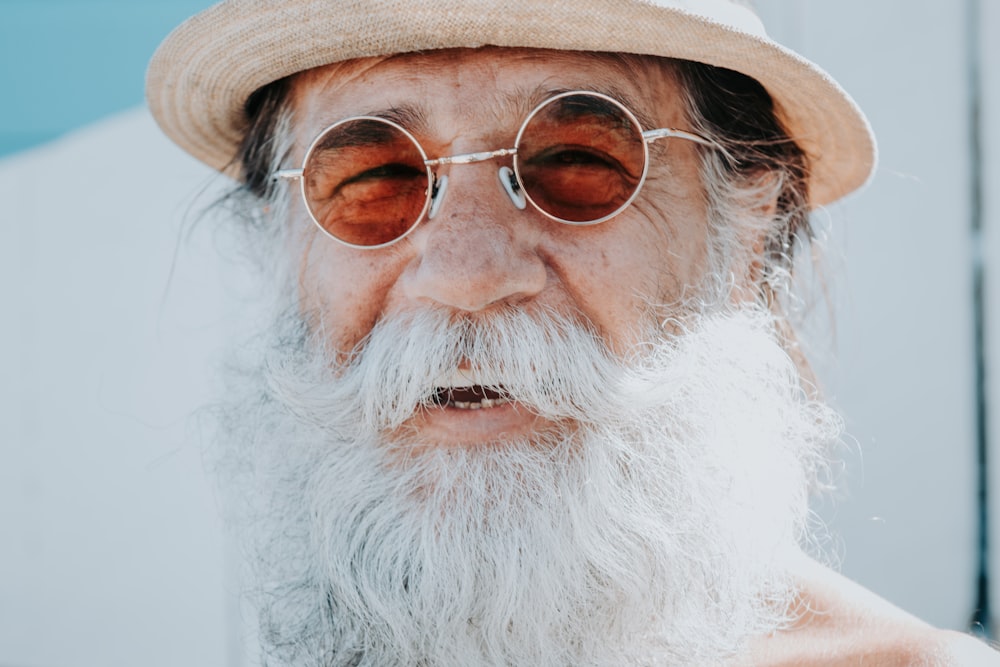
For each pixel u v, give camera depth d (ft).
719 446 5.79
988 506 10.54
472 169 5.35
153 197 14.47
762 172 6.49
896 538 10.83
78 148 15.03
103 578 14.97
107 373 14.87
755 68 5.77
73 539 15.17
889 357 10.86
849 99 6.07
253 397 6.73
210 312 13.91
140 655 14.74
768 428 6.15
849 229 10.96
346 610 5.74
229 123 6.94
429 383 5.28
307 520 6.07
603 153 5.46
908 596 10.78
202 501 14.34
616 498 5.38
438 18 5.21
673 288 5.75
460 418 5.42
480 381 5.31
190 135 7.17
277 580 6.33
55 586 15.25
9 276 15.53
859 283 10.93
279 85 6.35
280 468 6.28
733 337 6.06
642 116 5.65
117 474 14.90
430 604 5.26
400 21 5.25
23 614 15.37
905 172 10.73
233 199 7.70
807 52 10.71
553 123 5.39
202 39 5.98
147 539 14.70
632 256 5.53
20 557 15.40
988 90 10.39
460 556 5.22
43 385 15.34
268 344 6.28
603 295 5.44
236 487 6.83
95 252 14.97
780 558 6.17
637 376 5.48
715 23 5.35
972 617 10.50
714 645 5.61
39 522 15.38
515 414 5.40
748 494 5.87
